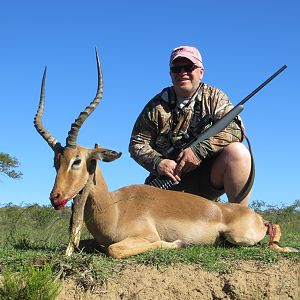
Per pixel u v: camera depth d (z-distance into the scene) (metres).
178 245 2.24
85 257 2.01
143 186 2.36
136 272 1.99
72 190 2.05
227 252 2.21
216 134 2.57
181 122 2.63
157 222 2.27
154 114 2.66
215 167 2.63
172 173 2.52
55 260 1.97
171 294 1.99
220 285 2.04
